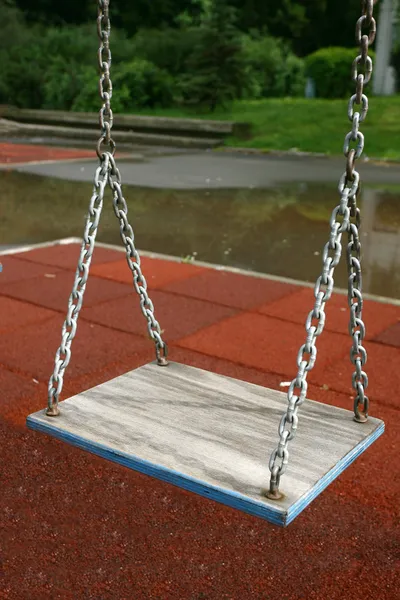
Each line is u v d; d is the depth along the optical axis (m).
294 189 11.47
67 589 2.24
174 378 3.11
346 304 5.59
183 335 4.79
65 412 2.70
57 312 5.21
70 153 16.11
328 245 2.24
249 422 2.67
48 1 32.06
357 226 2.48
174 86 23.56
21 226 8.36
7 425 3.35
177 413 2.72
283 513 2.05
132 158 15.52
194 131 19.28
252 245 7.60
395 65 23.45
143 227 8.41
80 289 2.70
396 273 6.57
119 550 2.44
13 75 24.47
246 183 12.06
